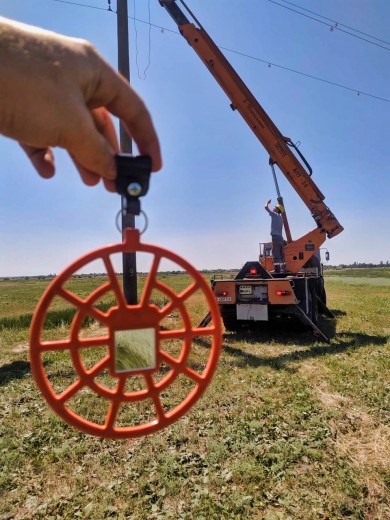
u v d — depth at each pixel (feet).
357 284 86.99
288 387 13.42
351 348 18.97
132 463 8.80
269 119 25.66
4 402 12.62
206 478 8.09
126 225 3.13
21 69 1.90
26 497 7.73
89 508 7.29
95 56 2.18
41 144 2.09
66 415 2.48
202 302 42.88
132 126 2.44
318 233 26.07
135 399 2.59
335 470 8.32
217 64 24.88
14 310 51.90
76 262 2.45
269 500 7.40
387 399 12.19
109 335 2.52
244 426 10.41
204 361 16.88
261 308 21.42
